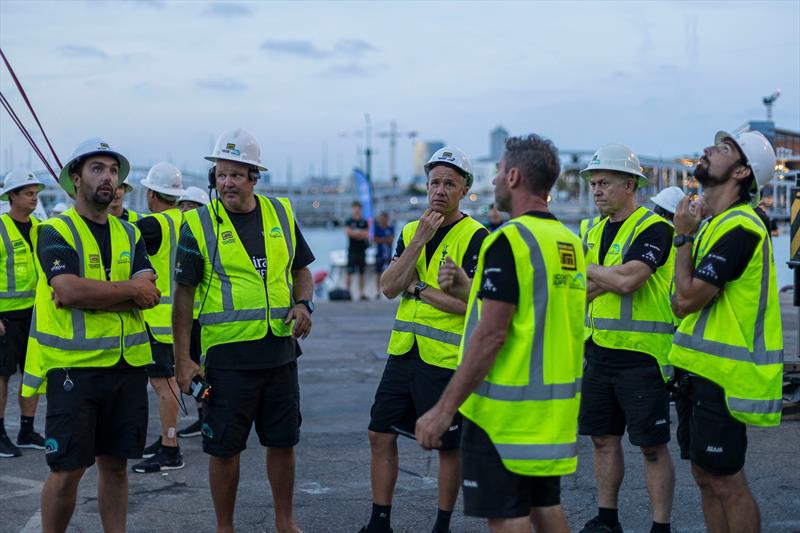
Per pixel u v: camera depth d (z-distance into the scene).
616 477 5.14
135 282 4.68
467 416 3.72
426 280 5.08
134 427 4.73
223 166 4.94
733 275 4.18
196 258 4.96
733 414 4.17
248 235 5.00
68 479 4.53
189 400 9.28
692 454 4.37
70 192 4.84
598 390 5.17
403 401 5.09
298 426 5.13
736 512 4.30
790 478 6.20
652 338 5.02
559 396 3.65
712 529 4.45
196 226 4.98
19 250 7.32
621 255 5.16
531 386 3.62
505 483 3.66
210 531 5.35
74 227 4.66
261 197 5.23
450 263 4.31
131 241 4.87
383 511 5.06
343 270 23.34
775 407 4.20
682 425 4.59
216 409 4.88
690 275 4.25
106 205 4.70
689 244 4.29
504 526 3.68
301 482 6.31
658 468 5.01
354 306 17.56
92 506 5.78
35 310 4.68
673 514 5.57
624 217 5.29
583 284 3.83
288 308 5.02
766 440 7.21
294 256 5.18
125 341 4.66
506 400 3.63
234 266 4.92
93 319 4.59
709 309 4.29
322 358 11.43
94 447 4.64
